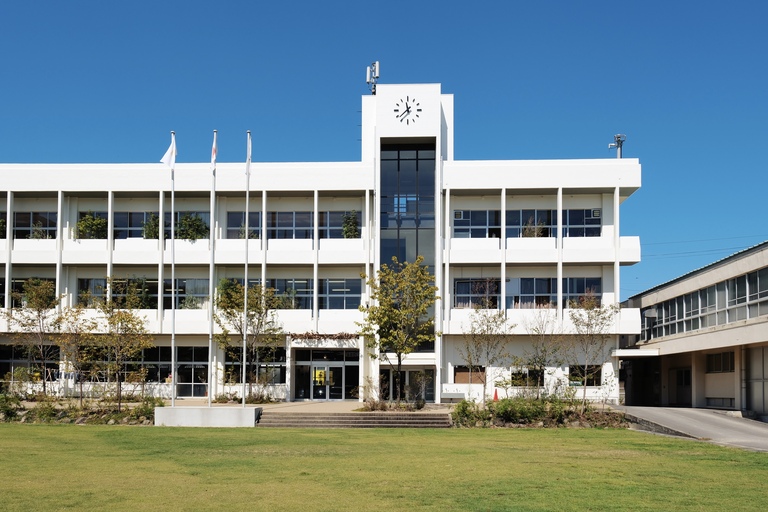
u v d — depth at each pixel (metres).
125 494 14.48
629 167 43.22
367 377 41.16
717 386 40.12
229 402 41.56
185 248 45.00
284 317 44.19
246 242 34.72
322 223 46.03
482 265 44.72
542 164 43.66
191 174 44.69
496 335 40.16
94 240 45.19
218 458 20.03
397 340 36.78
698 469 18.25
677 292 42.84
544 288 44.81
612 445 23.98
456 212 45.34
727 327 34.88
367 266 44.31
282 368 44.62
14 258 44.81
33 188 45.03
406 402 38.25
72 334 39.00
